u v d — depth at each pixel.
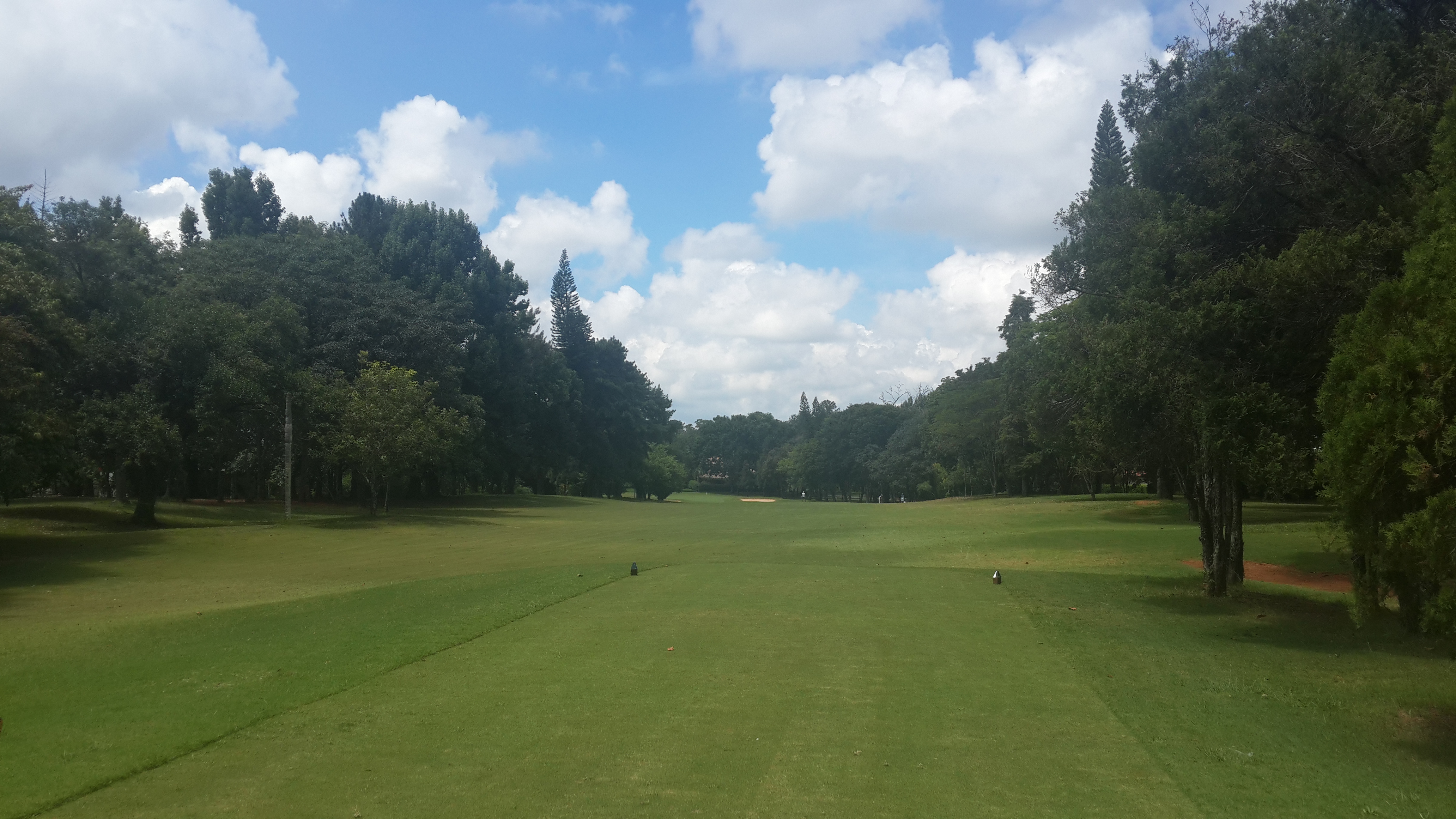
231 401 39.03
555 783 6.52
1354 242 13.09
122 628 14.22
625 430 92.31
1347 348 9.14
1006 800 6.20
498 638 12.15
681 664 10.50
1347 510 8.41
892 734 7.74
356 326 53.62
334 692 9.20
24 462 27.48
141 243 44.97
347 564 26.08
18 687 9.69
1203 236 16.11
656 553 27.67
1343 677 10.53
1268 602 16.98
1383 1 17.00
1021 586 18.20
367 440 46.44
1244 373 14.85
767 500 103.75
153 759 7.06
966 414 73.06
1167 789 6.42
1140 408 17.12
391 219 73.56
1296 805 6.13
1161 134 18.30
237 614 15.51
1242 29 16.59
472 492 84.06
